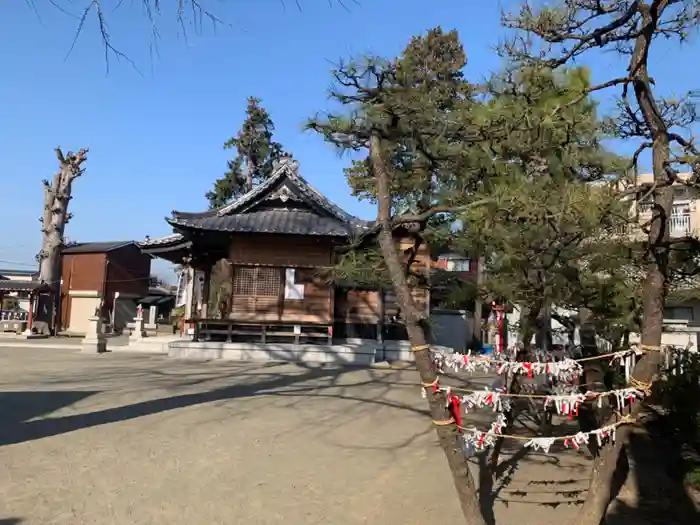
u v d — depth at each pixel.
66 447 6.98
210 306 25.42
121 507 5.10
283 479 6.05
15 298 41.28
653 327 4.12
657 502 5.58
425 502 5.43
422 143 4.51
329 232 18.20
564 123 4.22
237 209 19.53
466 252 5.49
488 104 4.39
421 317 4.25
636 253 5.15
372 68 4.44
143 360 17.41
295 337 18.48
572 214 4.25
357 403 10.57
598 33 4.98
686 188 4.46
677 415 7.88
